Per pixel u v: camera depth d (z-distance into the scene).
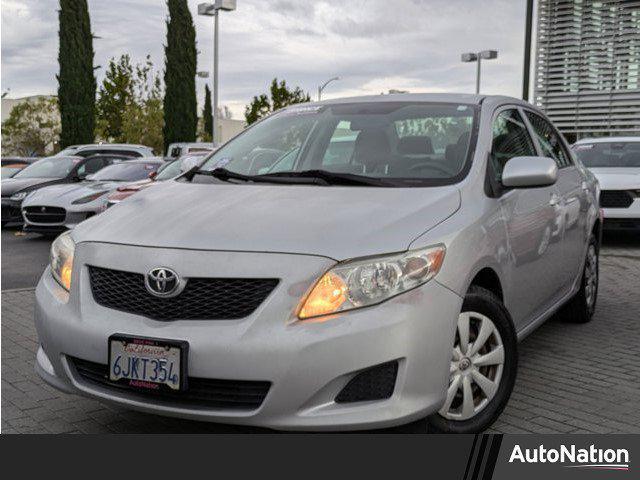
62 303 3.35
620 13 19.95
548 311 4.78
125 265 3.17
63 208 11.62
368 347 2.89
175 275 3.03
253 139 4.54
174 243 3.13
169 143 39.34
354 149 4.12
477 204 3.58
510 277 3.82
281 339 2.87
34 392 4.23
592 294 5.90
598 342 5.35
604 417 3.88
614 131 20.25
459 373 3.39
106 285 3.24
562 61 21.19
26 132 55.56
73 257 3.41
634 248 10.48
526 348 5.18
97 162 14.92
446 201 3.45
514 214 3.90
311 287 2.92
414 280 3.02
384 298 2.96
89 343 3.16
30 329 5.70
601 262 9.18
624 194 10.12
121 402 3.13
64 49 35.25
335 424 2.90
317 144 4.26
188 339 2.94
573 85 21.06
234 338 2.90
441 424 3.36
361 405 2.95
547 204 4.48
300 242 3.02
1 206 13.49
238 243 3.05
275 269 2.95
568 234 4.95
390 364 2.98
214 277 2.98
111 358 3.09
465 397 3.42
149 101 49.56
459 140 3.99
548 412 3.94
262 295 2.96
